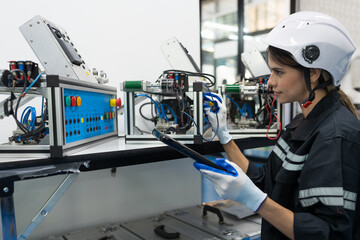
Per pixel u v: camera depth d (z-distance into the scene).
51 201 0.94
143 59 1.80
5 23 1.40
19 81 0.88
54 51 1.04
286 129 1.00
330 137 0.69
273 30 0.82
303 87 0.78
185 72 1.25
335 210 0.64
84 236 1.44
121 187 1.73
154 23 1.83
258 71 1.67
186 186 2.00
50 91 0.82
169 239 1.35
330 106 0.79
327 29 0.73
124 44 1.73
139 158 1.04
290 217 0.69
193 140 1.12
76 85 0.95
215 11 2.92
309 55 0.71
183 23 1.95
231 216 1.64
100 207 1.66
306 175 0.70
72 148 0.91
